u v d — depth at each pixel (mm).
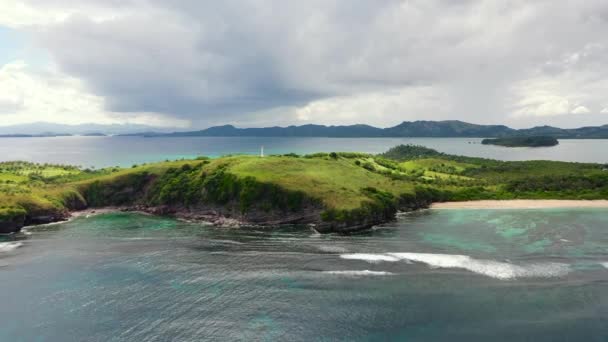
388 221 115875
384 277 69688
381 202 117938
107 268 76875
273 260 79938
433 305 59125
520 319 54688
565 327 52469
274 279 69812
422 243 90375
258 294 63938
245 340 50906
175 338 51656
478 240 92125
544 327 52562
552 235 95250
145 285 68250
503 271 71375
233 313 57875
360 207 108750
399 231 103000
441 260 77688
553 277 68312
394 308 58375
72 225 117375
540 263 75125
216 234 103625
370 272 72125
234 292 64875
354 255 82062
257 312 58062
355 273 71812
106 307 60281
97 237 101562
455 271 71875
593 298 60344
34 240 98812
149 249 89438
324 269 74188
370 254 82438
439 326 53312
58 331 53656
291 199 116438
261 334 52188
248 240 96438
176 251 87562
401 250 85125
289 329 53281
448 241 91688
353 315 56594
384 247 87688
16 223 109438
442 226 107938
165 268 76438
